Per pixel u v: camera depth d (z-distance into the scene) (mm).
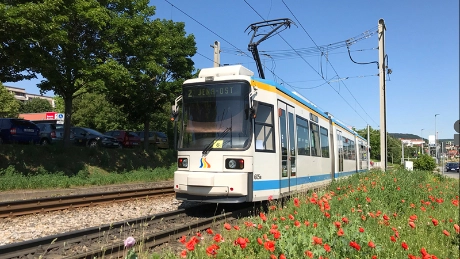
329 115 17750
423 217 7863
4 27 13430
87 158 20641
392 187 10219
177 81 25844
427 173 21625
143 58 20781
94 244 6488
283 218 5992
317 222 5953
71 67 17438
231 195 8891
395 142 98562
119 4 19875
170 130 43188
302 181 12094
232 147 9141
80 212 10195
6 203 9492
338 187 11469
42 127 24656
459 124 12719
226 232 6023
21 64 15500
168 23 27000
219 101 9539
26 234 7707
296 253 4438
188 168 9508
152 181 20125
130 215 9969
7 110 46188
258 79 9898
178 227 7383
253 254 4594
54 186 15172
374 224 6602
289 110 11359
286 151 10820
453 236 6340
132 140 29562
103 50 19500
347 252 4703
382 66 22234
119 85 18672
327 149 16125
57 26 14570
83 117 43531
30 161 17484
